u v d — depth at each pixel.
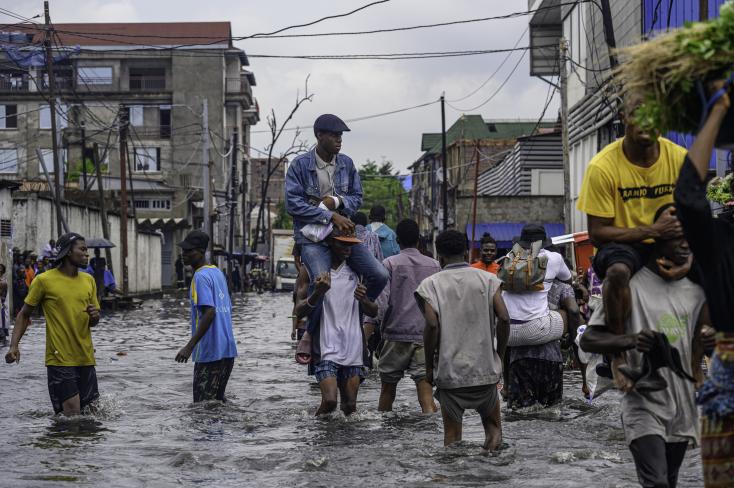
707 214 3.56
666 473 4.43
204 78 69.62
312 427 7.91
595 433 7.41
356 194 8.56
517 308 8.53
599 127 28.02
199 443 7.21
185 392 10.25
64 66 68.81
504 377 9.52
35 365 13.08
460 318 6.57
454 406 6.65
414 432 7.61
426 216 75.94
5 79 68.06
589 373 8.89
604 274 4.65
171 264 58.12
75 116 64.69
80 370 8.59
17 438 7.45
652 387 4.28
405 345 8.59
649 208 4.68
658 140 4.70
